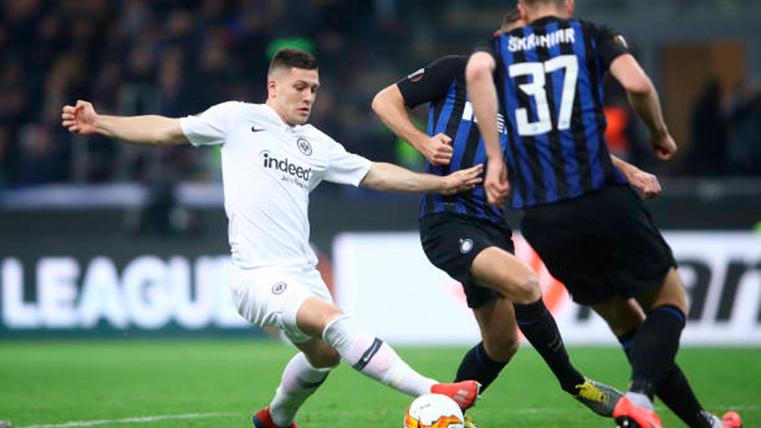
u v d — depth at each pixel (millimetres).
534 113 18797
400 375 19875
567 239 18688
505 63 19094
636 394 17922
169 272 50062
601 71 18844
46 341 50094
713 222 47469
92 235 50969
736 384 33219
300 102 22047
